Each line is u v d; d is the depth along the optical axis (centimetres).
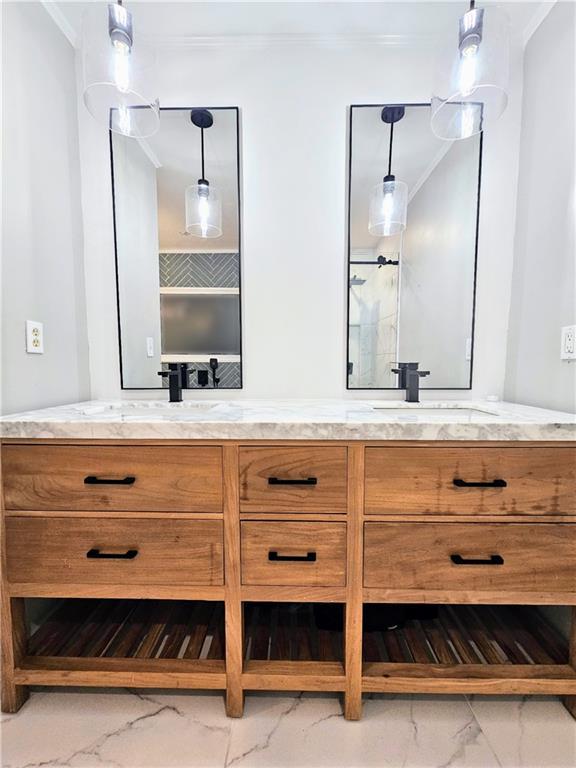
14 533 98
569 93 120
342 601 97
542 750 92
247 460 95
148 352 155
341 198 148
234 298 152
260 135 146
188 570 98
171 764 88
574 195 119
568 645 113
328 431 93
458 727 97
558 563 96
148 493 96
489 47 112
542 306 132
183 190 150
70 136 142
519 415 110
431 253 150
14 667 101
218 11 131
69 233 142
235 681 99
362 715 100
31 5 121
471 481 94
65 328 139
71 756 90
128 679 101
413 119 145
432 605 128
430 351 153
